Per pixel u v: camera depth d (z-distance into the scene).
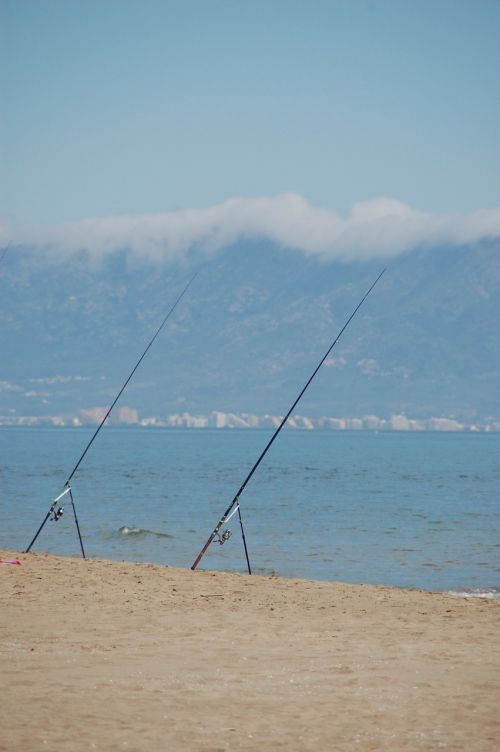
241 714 31.64
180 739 28.81
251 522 118.12
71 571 65.38
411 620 49.78
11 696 33.16
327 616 50.66
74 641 42.97
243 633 45.53
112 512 128.12
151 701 32.97
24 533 102.25
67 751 27.34
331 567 80.75
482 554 88.94
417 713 32.03
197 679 36.22
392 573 77.44
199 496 158.25
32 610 50.56
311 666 38.72
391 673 37.62
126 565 69.62
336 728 30.31
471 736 29.59
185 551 90.38
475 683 36.06
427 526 114.19
